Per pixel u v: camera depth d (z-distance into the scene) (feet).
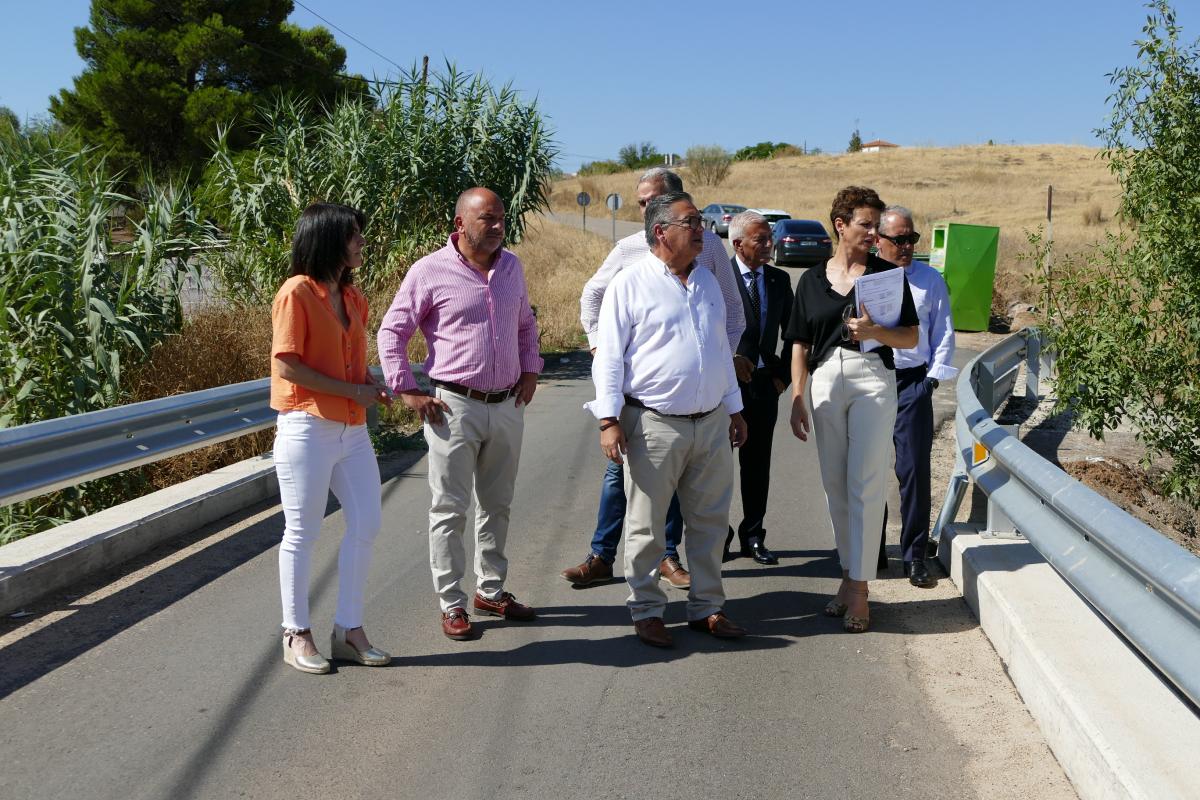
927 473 17.83
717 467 15.46
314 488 14.12
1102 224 130.41
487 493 16.22
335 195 45.34
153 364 29.22
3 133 30.45
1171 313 25.75
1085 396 26.91
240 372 30.63
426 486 25.12
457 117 47.19
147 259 29.89
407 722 12.87
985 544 17.57
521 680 14.17
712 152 256.93
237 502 22.57
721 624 15.71
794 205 196.65
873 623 16.26
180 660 14.65
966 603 16.89
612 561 18.28
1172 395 26.18
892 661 14.79
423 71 48.06
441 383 15.46
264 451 27.81
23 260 26.30
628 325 15.10
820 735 12.58
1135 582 11.35
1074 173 241.55
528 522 21.99
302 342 13.76
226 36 111.45
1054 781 11.41
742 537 19.72
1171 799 9.46
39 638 15.40
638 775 11.64
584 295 18.06
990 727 12.71
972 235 56.59
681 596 18.01
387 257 46.34
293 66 121.49
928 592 17.58
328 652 15.11
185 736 12.41
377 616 16.56
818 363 16.30
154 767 11.68
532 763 11.90
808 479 26.04
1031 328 34.78
